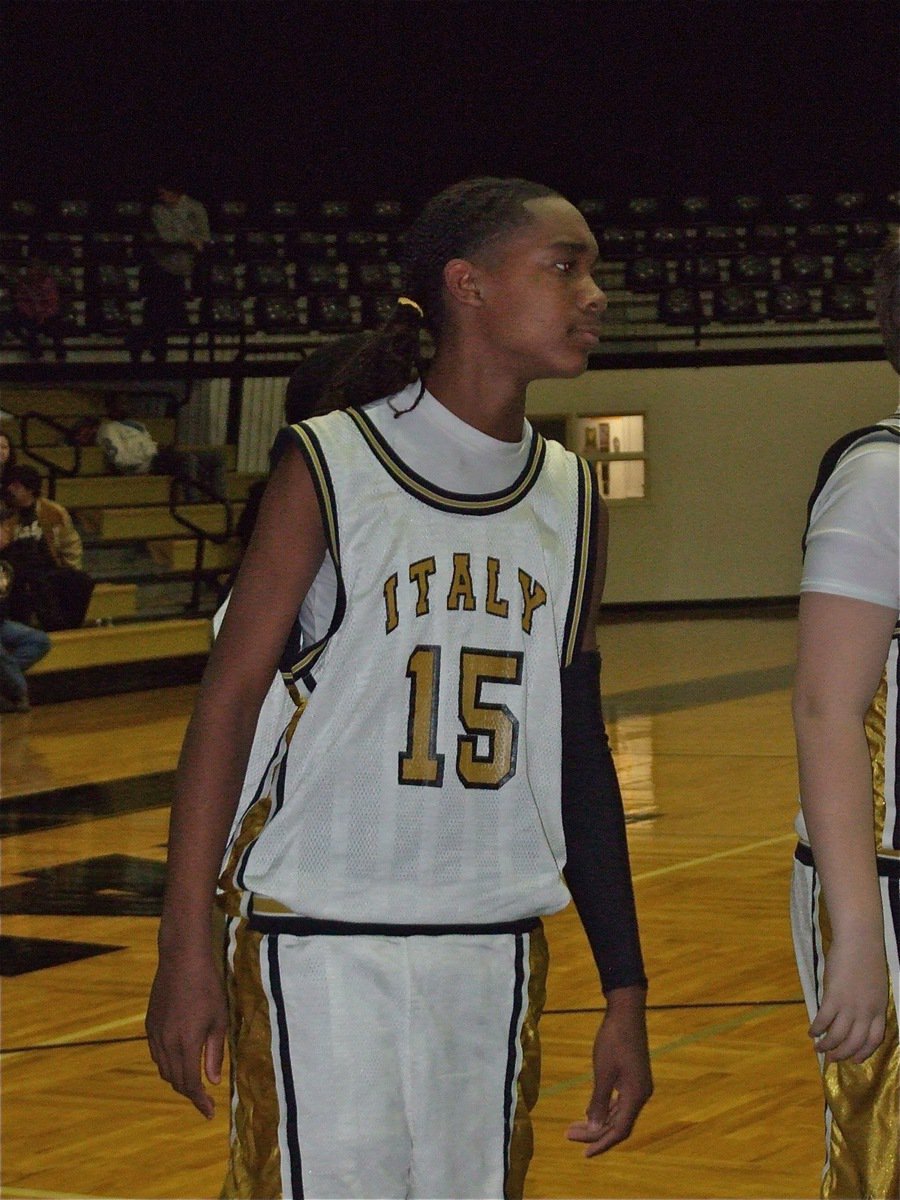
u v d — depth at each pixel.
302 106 19.52
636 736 11.41
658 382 19.86
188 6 19.14
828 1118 2.36
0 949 6.35
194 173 19.45
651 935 6.28
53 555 14.11
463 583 2.16
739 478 20.11
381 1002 2.11
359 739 2.13
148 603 16.20
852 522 2.14
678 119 20.11
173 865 2.08
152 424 18.42
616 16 19.83
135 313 18.22
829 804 2.08
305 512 2.12
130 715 12.86
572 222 2.19
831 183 20.19
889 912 2.26
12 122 18.89
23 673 13.16
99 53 19.02
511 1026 2.19
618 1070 2.29
